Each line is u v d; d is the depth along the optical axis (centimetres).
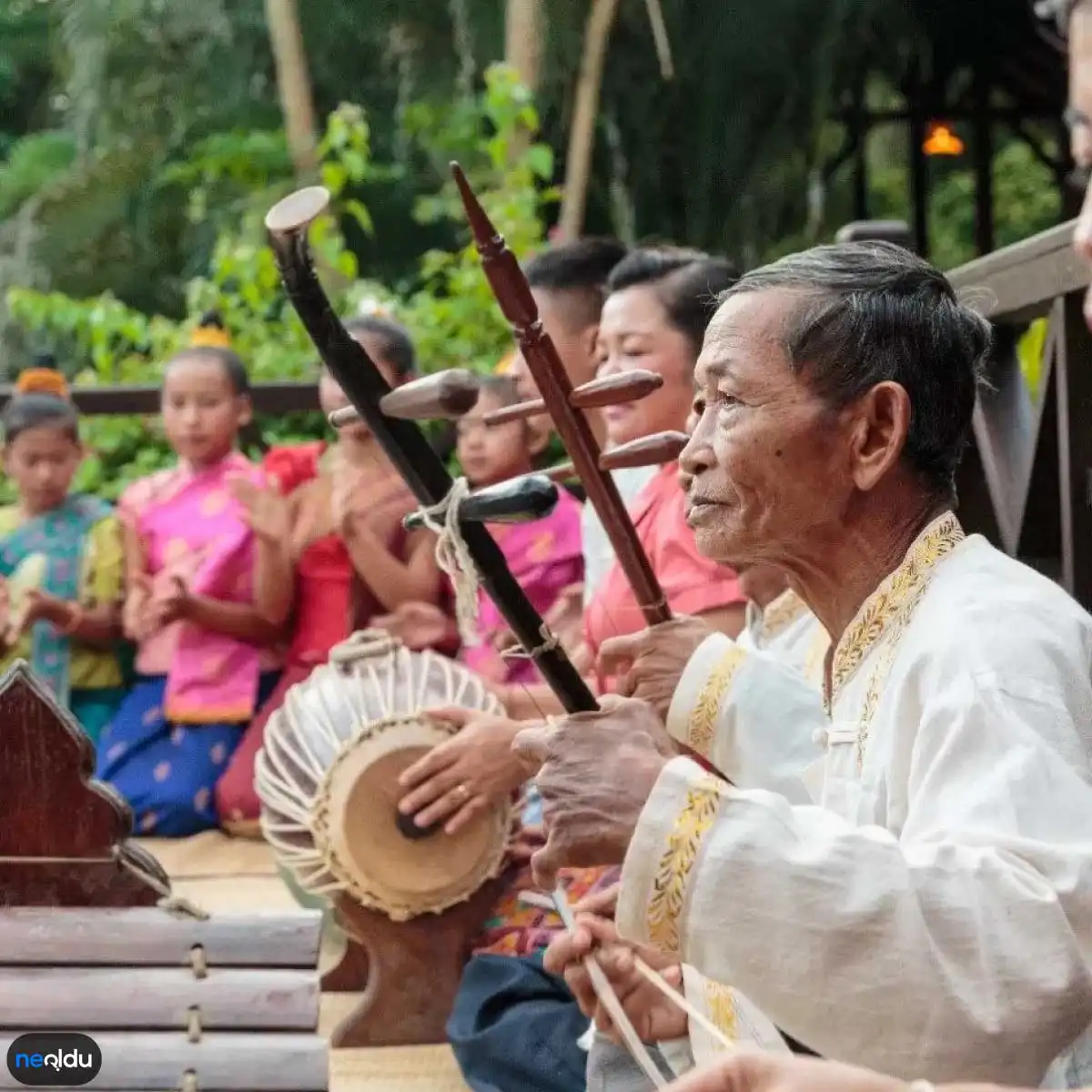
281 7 1270
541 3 1223
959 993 208
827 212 1356
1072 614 243
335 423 284
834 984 211
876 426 253
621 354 443
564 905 316
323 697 462
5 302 1323
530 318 286
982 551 255
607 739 236
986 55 1288
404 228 1384
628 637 334
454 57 1323
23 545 742
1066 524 438
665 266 445
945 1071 209
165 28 1368
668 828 221
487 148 1169
